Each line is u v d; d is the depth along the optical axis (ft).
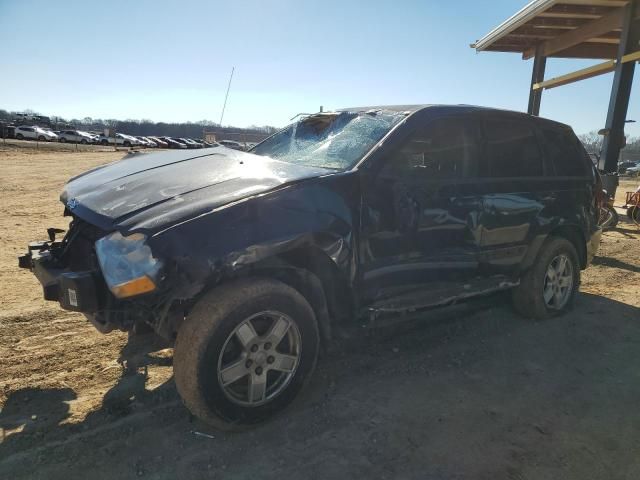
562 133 16.15
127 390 10.68
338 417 10.04
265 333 9.43
